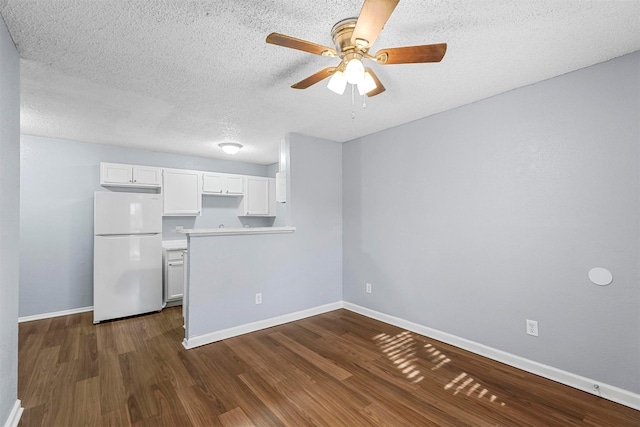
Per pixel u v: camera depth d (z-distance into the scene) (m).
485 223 2.66
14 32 1.68
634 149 1.93
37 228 3.74
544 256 2.31
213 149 4.48
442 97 2.63
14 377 1.81
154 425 1.79
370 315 3.74
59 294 3.86
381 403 2.00
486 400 2.02
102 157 4.15
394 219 3.46
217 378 2.31
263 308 3.40
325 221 3.98
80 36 1.74
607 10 1.54
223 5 1.50
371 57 1.57
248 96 2.60
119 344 2.96
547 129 2.29
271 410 1.93
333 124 3.37
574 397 2.04
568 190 2.19
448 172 2.93
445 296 2.96
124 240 3.80
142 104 2.76
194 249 2.95
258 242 3.38
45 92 2.49
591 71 2.09
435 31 1.73
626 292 1.96
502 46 1.87
